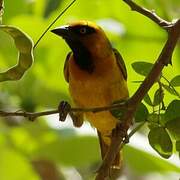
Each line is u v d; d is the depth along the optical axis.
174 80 7.95
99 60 10.37
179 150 7.75
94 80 10.35
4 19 13.71
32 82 15.02
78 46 10.43
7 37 14.08
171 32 7.90
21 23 13.72
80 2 13.55
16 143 14.42
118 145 8.15
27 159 14.40
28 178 14.45
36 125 14.52
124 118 7.94
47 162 14.82
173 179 13.41
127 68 11.80
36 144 14.31
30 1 13.73
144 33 14.13
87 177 14.82
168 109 7.75
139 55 14.21
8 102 14.82
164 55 7.85
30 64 7.52
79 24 10.53
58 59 15.01
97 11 13.91
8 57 14.34
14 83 14.90
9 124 15.03
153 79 7.80
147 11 8.27
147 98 7.91
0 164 14.31
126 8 13.96
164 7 13.38
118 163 10.29
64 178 15.03
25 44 7.46
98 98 10.48
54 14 13.56
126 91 10.63
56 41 14.45
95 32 10.42
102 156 10.88
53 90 15.20
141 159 12.39
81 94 10.52
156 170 12.52
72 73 10.45
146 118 7.84
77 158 13.30
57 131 13.54
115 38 14.21
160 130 7.77
